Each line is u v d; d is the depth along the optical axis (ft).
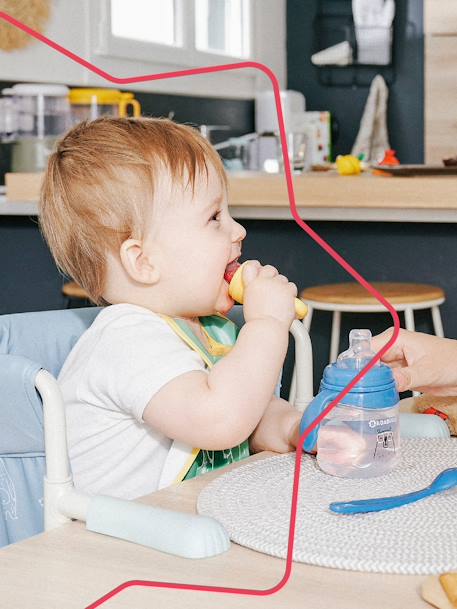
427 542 2.07
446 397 3.39
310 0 14.76
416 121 14.19
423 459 2.72
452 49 13.78
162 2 12.48
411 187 6.97
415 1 14.02
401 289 8.11
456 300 8.36
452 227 8.25
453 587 1.78
